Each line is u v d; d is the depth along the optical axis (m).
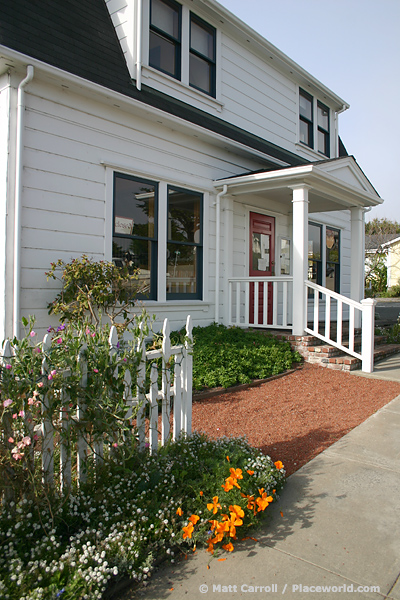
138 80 7.21
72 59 6.12
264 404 5.40
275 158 9.85
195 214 8.36
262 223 10.16
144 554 2.47
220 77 9.17
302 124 12.10
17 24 5.65
